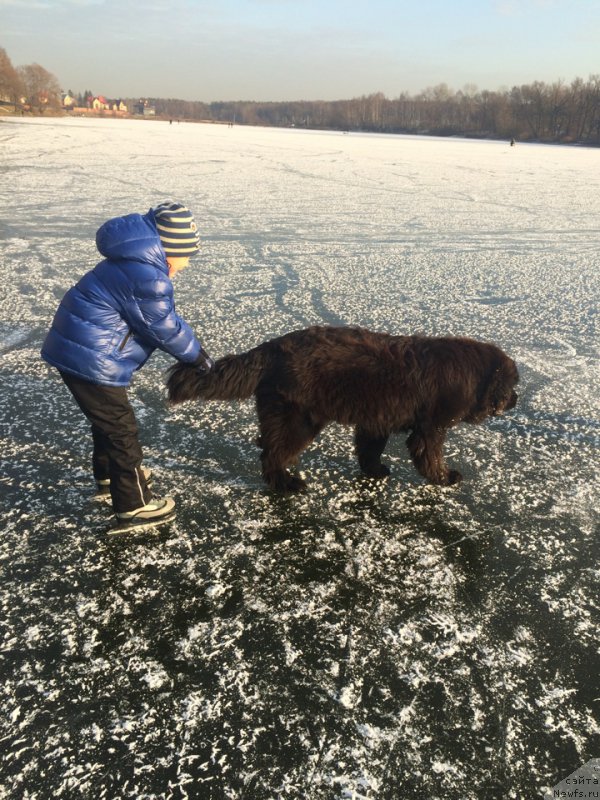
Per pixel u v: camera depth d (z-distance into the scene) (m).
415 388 3.47
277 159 29.91
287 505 3.56
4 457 3.93
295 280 8.66
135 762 2.04
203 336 6.32
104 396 3.01
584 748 2.15
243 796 1.93
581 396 5.13
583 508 3.62
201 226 12.28
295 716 2.22
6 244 9.95
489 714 2.26
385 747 2.12
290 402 3.40
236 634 2.59
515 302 7.87
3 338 6.00
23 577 2.89
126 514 3.18
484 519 3.49
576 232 13.09
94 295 2.92
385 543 3.25
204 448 4.18
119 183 17.88
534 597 2.88
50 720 2.17
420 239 11.94
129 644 2.52
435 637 2.62
